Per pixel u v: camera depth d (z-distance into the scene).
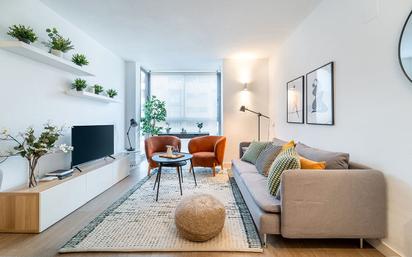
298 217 1.85
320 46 2.86
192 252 1.88
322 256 1.83
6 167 2.33
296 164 2.07
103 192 3.38
